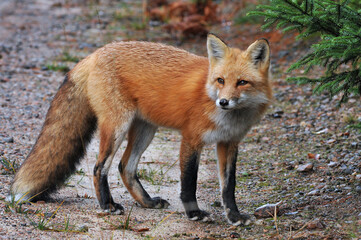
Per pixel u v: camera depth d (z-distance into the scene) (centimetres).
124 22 2883
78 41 2530
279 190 1091
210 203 1048
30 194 962
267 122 1570
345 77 962
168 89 966
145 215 967
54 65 2117
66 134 1012
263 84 897
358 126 1034
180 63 984
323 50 898
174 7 2767
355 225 839
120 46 1010
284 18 936
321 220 888
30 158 986
